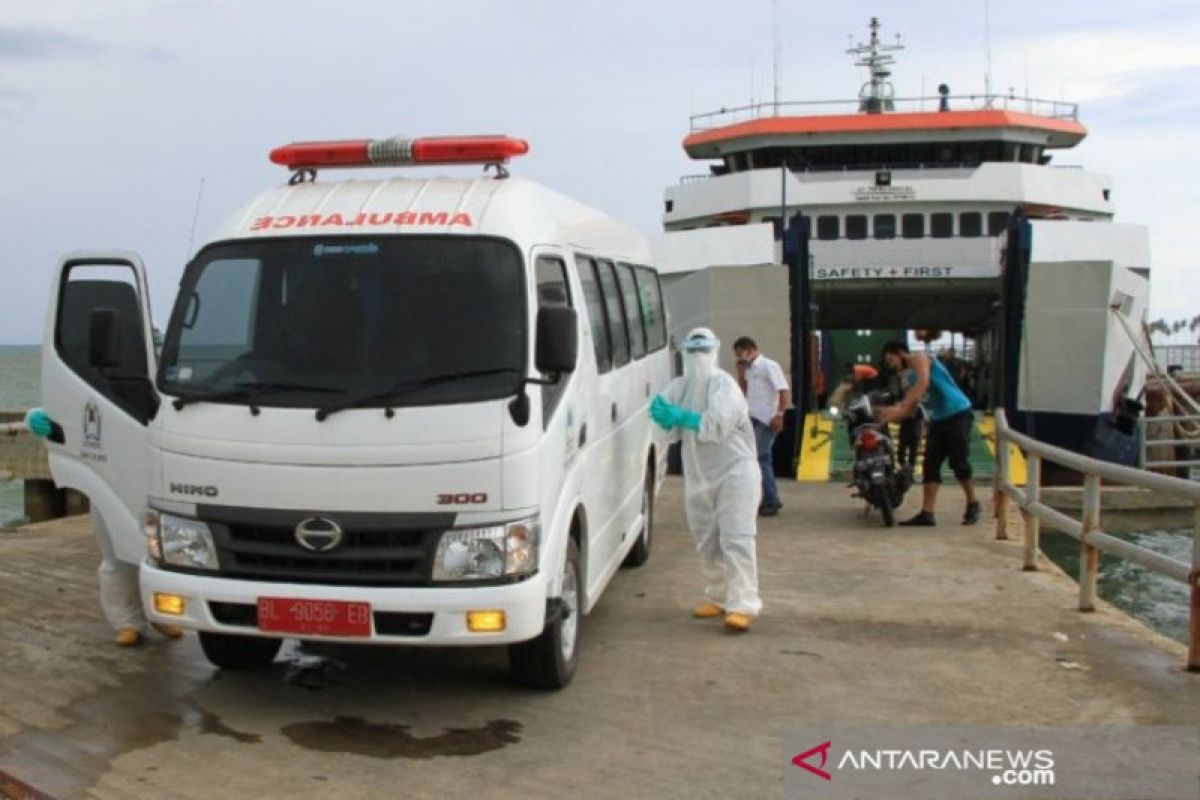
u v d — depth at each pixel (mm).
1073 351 15109
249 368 5340
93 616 7484
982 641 6828
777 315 14727
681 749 5070
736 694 5832
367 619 5023
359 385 5172
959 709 5566
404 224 5543
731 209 20094
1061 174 20094
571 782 4707
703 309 15117
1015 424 15359
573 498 5758
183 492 5312
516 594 5008
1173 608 10266
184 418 5312
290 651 6656
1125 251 18344
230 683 6059
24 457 18078
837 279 18953
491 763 4926
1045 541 13914
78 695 5855
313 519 5109
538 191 6160
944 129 20094
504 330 5234
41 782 4695
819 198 19734
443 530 5039
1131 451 16422
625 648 6691
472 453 5035
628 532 7855
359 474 5078
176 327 5551
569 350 5117
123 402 6352
